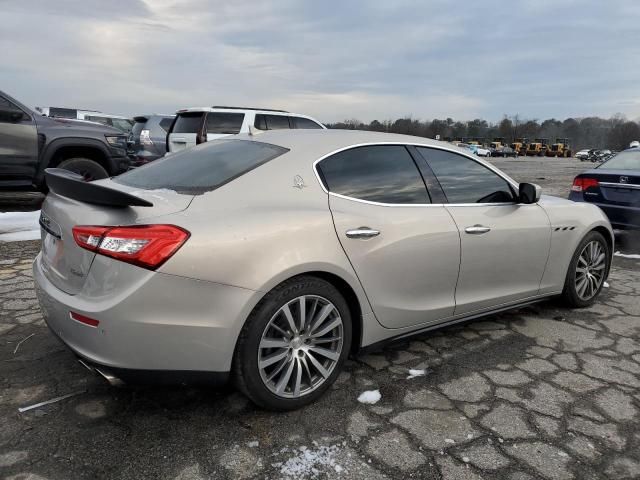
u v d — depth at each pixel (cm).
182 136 1089
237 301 225
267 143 289
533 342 352
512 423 250
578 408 266
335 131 309
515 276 359
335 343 266
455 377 296
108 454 216
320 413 254
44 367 290
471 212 327
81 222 225
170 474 205
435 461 219
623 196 631
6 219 719
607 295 468
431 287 306
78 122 802
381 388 281
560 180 2008
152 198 241
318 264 247
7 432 229
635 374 307
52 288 240
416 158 318
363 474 210
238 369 235
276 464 214
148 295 209
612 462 222
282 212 247
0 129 703
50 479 200
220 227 225
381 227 277
